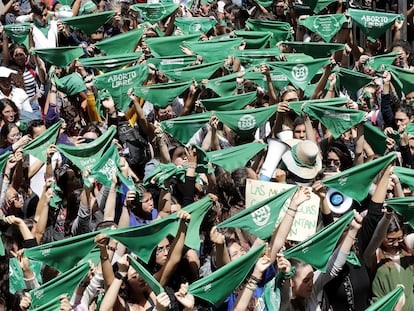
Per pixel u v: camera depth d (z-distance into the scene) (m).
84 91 12.39
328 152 10.57
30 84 12.70
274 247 8.17
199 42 12.88
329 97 12.19
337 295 8.42
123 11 14.42
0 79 12.34
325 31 13.60
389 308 8.19
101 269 7.85
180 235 8.18
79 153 10.09
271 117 11.69
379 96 12.81
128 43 12.88
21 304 7.59
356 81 12.28
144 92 11.41
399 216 9.27
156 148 10.94
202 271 8.54
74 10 14.86
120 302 7.93
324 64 11.80
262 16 14.45
